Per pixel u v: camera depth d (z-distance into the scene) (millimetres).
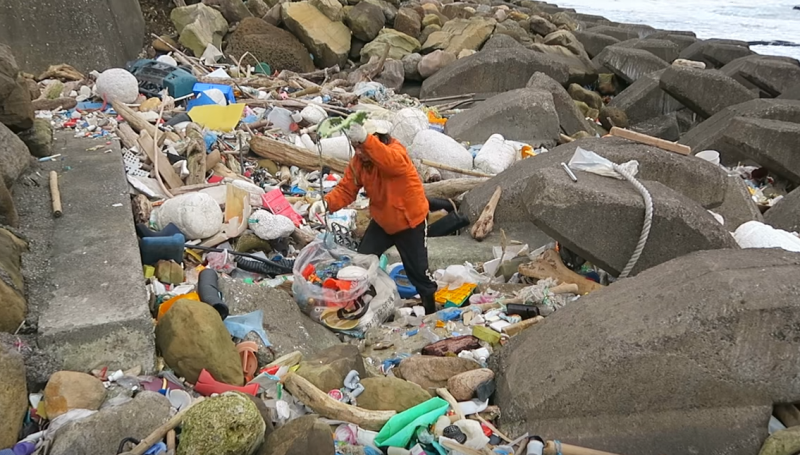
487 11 19062
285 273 5477
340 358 4020
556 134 10016
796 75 13258
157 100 8547
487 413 3826
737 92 11562
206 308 3871
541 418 3686
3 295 3564
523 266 5707
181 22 12414
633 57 15156
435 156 8398
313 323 4809
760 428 3516
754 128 9031
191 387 3727
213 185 6586
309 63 13078
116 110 7871
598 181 5637
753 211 7527
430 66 13742
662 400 3588
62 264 4266
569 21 20953
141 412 3293
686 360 3504
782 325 3432
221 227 5820
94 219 4914
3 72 5566
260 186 7293
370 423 3586
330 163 7789
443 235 6797
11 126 5777
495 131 9867
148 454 3170
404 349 4613
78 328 3578
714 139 10164
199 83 9719
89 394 3416
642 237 5234
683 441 3543
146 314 3744
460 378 3955
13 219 4617
